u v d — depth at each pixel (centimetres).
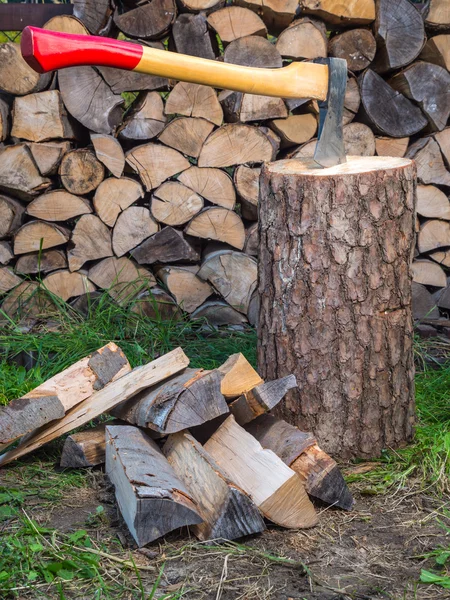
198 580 344
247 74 409
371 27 613
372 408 450
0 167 618
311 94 427
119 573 349
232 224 632
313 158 459
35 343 589
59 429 454
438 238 646
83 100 605
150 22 588
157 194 623
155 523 357
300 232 432
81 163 618
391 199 433
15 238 634
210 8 590
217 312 646
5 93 643
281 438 423
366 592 337
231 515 368
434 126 626
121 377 464
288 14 591
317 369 444
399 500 419
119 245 638
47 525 394
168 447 421
